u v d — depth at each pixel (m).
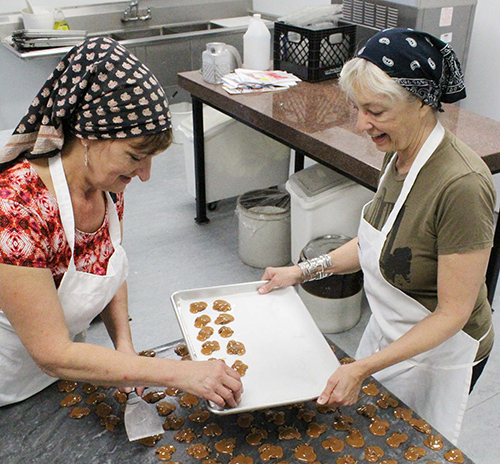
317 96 2.78
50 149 1.00
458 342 1.34
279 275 1.48
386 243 1.27
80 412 1.15
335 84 2.98
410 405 1.49
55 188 1.03
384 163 1.41
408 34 1.03
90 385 1.22
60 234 1.05
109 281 1.21
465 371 1.38
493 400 2.19
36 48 4.02
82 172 1.06
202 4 4.99
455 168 1.10
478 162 1.12
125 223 3.49
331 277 2.40
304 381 1.22
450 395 1.40
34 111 0.96
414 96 1.06
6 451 1.06
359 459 1.05
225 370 1.08
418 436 1.10
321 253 2.43
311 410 1.16
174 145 4.70
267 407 1.09
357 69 1.07
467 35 3.03
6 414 1.15
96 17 4.61
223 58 2.92
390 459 1.05
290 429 1.11
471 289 1.13
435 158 1.14
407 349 1.15
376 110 1.08
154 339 2.51
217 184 3.46
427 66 1.03
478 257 1.10
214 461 1.05
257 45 3.11
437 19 2.86
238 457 1.06
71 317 1.17
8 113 4.70
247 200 3.09
